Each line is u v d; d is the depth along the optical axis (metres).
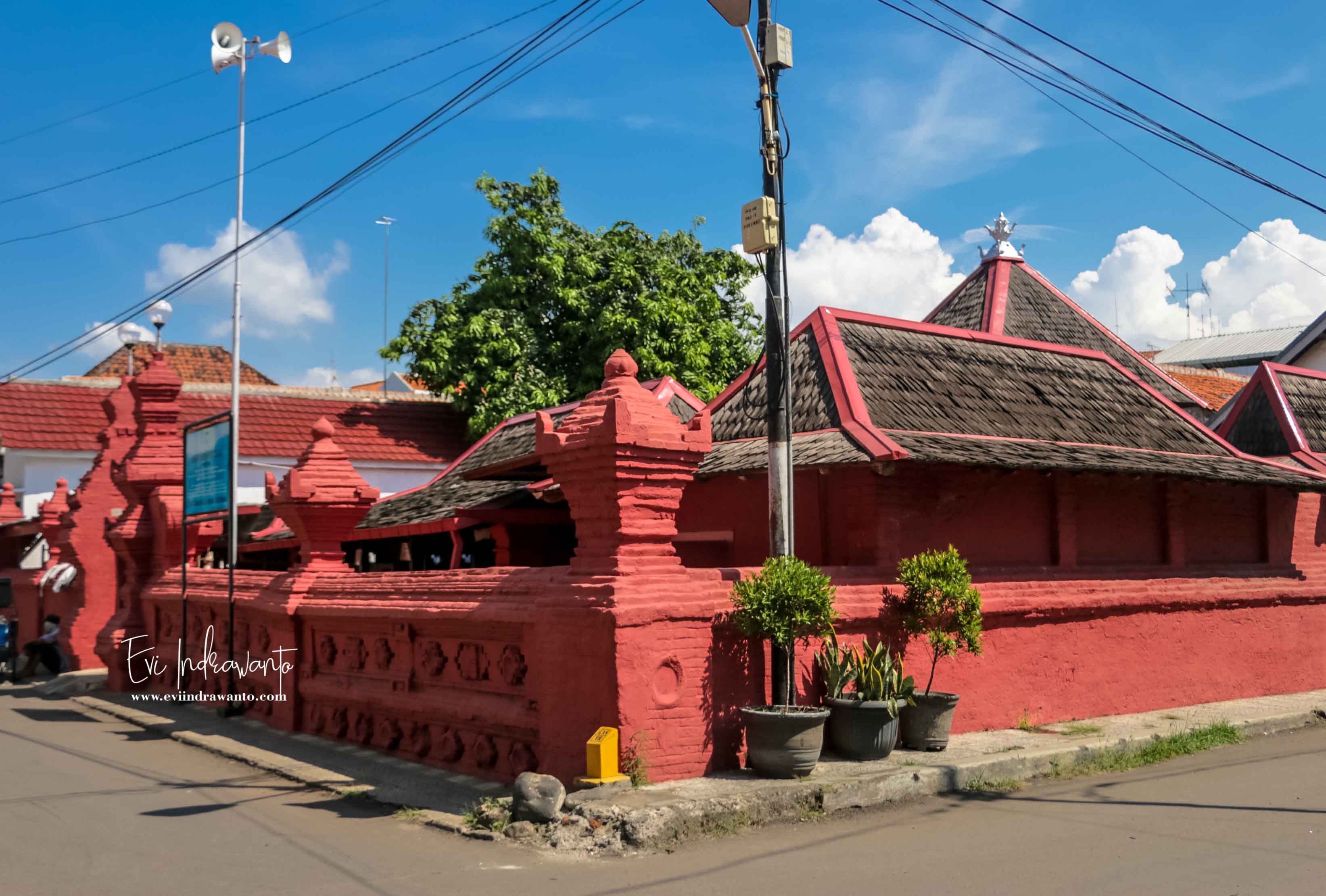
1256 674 13.66
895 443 9.77
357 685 10.85
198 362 37.22
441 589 9.58
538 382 22.95
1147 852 6.60
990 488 11.31
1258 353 35.72
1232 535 14.21
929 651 10.20
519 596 8.57
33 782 9.33
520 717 8.46
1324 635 14.72
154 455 16.75
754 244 9.19
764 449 10.82
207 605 14.32
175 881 6.10
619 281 23.31
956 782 8.59
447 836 7.20
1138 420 13.79
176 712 13.70
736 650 8.59
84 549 19.25
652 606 7.82
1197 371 30.61
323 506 11.70
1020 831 7.17
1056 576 11.59
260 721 12.63
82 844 7.02
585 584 7.97
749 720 8.12
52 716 14.27
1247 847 6.72
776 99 9.33
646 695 7.79
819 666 9.28
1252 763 9.80
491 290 23.70
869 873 6.17
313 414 24.17
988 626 10.79
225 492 13.64
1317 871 6.13
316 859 6.59
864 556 10.16
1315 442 16.91
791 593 8.26
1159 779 9.05
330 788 8.81
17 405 22.91
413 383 24.78
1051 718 11.23
